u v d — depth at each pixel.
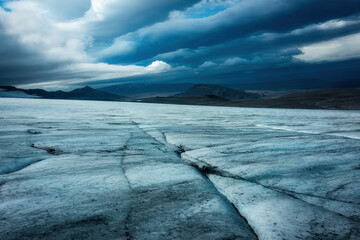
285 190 5.21
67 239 3.20
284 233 3.39
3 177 5.86
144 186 5.34
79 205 4.30
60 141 10.80
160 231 3.45
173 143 11.41
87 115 27.12
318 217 3.89
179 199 4.63
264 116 31.75
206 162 7.76
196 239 3.24
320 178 5.98
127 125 18.39
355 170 6.59
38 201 4.44
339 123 21.59
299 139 11.98
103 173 6.27
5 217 3.79
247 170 6.73
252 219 3.94
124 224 3.64
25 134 12.48
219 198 4.73
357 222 3.72
